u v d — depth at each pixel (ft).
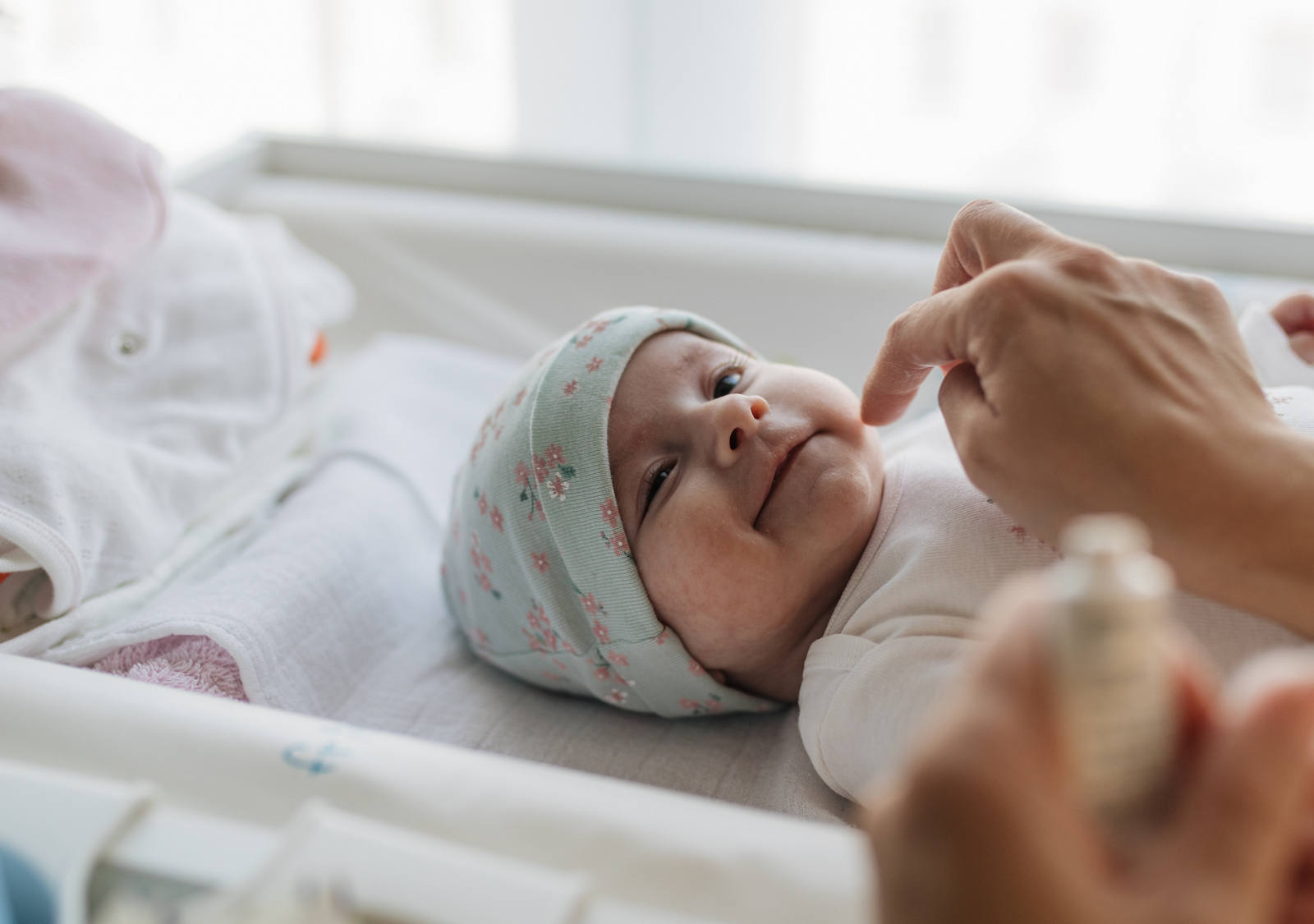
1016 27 5.24
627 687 3.24
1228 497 2.00
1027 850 1.03
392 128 6.08
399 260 5.33
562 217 5.22
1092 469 2.10
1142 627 1.05
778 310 4.75
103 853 1.67
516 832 1.72
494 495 3.30
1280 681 1.13
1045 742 1.07
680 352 3.31
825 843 1.66
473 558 3.42
